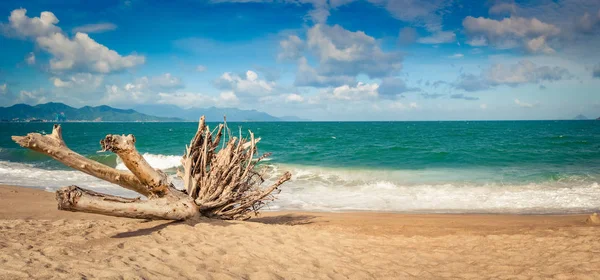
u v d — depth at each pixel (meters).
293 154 27.11
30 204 10.45
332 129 80.69
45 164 22.62
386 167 21.25
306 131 69.19
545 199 13.29
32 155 26.78
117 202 6.55
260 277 4.64
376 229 8.76
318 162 23.55
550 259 5.71
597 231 7.49
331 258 5.79
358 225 9.30
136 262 4.79
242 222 7.90
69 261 4.63
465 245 6.90
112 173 6.70
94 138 47.81
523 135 50.78
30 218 8.54
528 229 8.59
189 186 8.12
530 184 15.94
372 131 68.62
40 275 3.99
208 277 4.46
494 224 9.52
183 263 4.94
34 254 4.86
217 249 5.73
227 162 8.41
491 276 5.07
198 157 8.78
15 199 11.10
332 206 12.77
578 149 28.25
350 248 6.56
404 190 15.33
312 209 12.30
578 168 19.89
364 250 6.48
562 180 16.56
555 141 36.09
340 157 25.52
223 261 5.24
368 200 13.70
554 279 4.81
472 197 13.84
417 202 13.31
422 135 52.16
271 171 19.75
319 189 15.76
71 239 5.91
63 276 3.99
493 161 22.81
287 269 5.11
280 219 10.18
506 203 12.92
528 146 31.05
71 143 39.56
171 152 30.20
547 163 21.97
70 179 16.89
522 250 6.35
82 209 6.15
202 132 8.95
